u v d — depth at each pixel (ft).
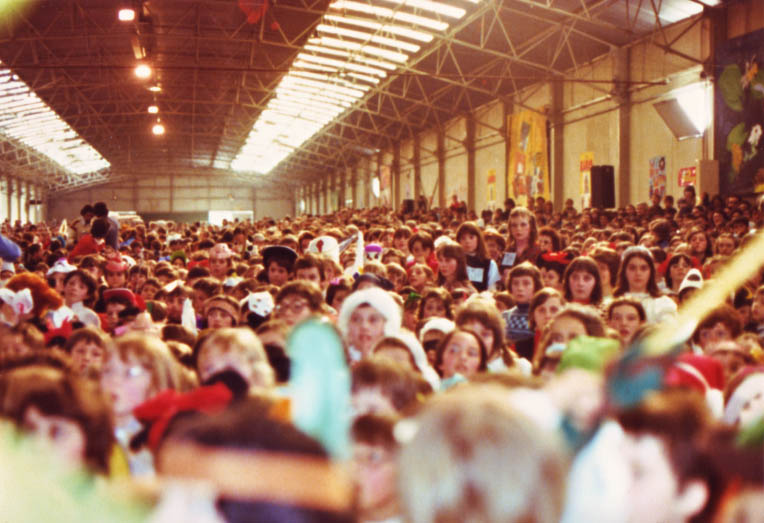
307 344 4.01
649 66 76.84
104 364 10.51
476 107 116.37
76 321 21.62
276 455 3.42
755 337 16.74
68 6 81.87
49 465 4.78
